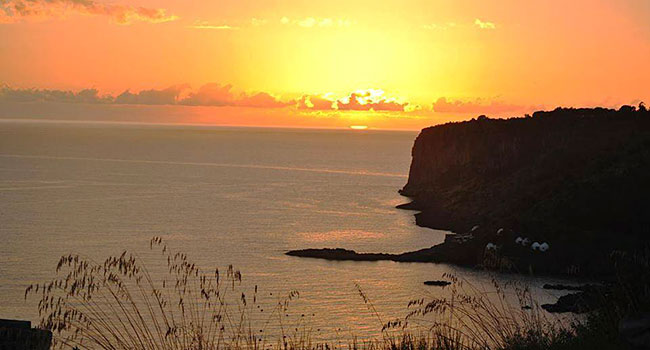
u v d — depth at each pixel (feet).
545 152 420.77
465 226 371.35
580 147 382.42
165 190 597.52
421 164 554.46
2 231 355.36
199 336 31.76
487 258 38.78
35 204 483.51
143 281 126.00
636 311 32.65
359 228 383.24
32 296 162.30
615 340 31.63
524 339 33.65
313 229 378.32
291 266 250.57
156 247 307.37
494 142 469.16
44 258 266.36
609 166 291.58
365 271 237.86
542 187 309.63
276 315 91.40
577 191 267.18
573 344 32.35
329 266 251.60
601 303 35.17
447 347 32.96
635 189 259.19
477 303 35.83
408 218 426.51
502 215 299.38
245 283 198.59
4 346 28.63
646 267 36.42
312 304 140.56
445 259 253.03
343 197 545.44
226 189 611.06
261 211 459.32
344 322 103.19
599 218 246.47
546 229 242.58
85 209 460.55
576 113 453.99
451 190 459.73
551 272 205.57
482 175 453.99
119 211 453.99
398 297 161.68
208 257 273.75
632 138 338.13
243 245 317.01
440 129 538.06
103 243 319.68
